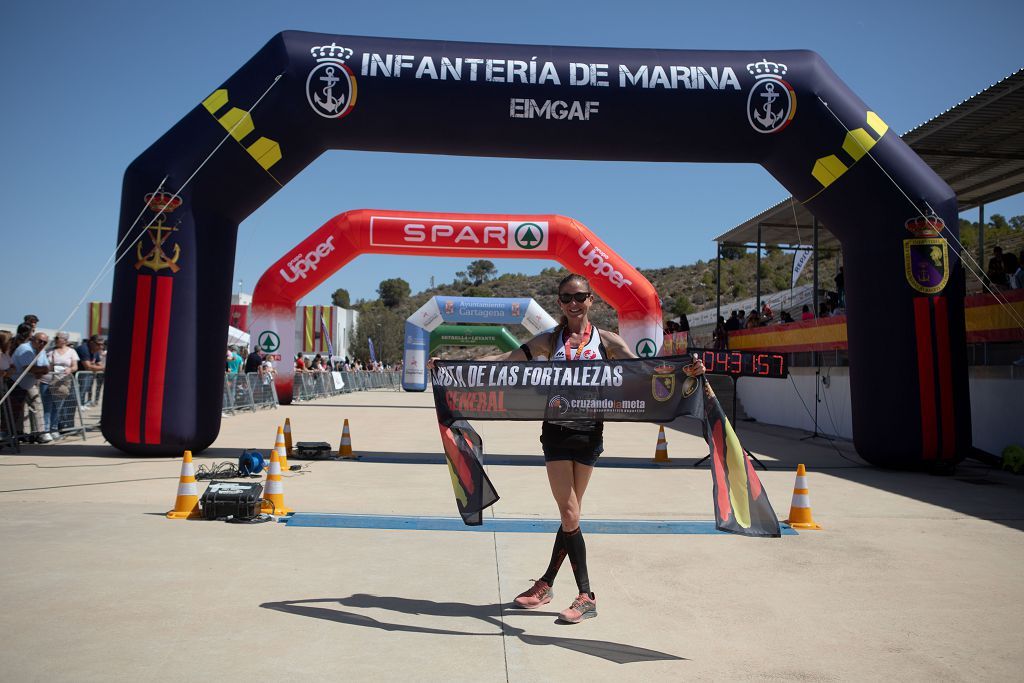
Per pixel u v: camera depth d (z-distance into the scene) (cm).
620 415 425
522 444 1293
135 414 973
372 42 985
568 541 420
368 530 614
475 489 441
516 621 407
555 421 426
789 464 1077
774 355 1083
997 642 386
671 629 399
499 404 433
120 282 987
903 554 562
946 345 980
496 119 986
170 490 763
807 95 988
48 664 335
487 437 1406
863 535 624
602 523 656
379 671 337
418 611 420
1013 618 423
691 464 1078
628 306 1998
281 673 332
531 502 755
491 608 428
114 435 982
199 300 996
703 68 987
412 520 653
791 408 1723
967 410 989
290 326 2319
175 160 979
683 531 631
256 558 520
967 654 369
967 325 1168
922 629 404
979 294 1136
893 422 985
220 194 1002
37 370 1084
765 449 1266
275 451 679
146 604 419
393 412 2145
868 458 1023
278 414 2011
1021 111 1177
